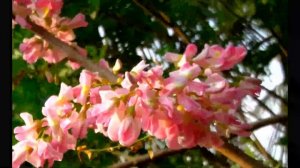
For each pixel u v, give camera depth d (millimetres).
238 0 894
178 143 454
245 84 463
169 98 440
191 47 458
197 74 446
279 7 878
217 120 457
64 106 519
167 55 460
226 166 828
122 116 448
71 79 811
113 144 795
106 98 450
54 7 587
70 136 529
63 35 598
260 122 698
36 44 606
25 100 824
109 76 499
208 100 453
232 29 891
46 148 525
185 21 908
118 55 911
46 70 785
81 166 847
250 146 749
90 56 882
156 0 913
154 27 914
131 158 749
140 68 452
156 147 680
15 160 536
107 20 918
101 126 483
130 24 918
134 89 448
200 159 835
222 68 456
